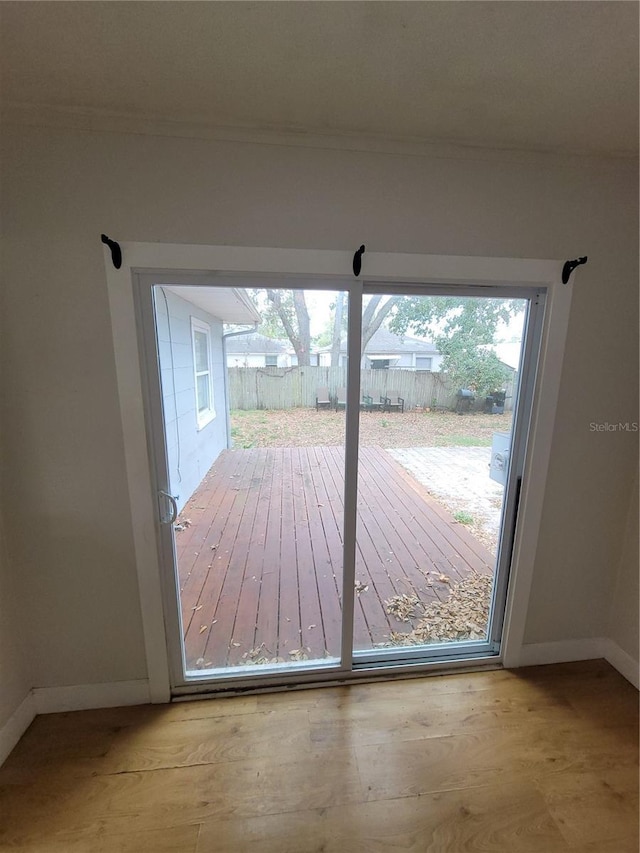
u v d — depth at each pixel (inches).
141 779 53.1
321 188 53.2
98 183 49.9
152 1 33.0
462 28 35.5
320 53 38.7
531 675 72.2
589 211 58.7
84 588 61.1
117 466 57.7
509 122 49.7
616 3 32.7
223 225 52.5
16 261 50.4
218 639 78.4
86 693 64.1
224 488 121.3
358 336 59.1
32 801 50.5
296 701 66.1
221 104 46.6
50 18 34.6
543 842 46.2
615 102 45.6
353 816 48.8
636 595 69.8
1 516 56.7
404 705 65.3
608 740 59.4
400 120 49.4
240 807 49.7
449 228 56.2
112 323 53.2
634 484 69.5
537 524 68.6
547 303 60.7
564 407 64.8
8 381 53.4
